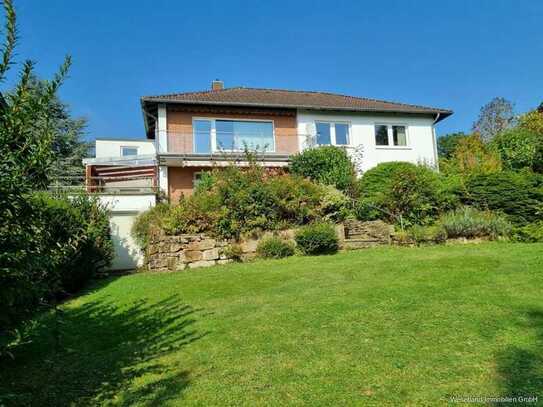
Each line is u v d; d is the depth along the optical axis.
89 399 3.82
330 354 4.43
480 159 18.95
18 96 3.04
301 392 3.63
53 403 3.77
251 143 20.08
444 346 4.40
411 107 22.55
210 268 11.35
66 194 11.79
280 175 15.34
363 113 21.64
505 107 33.62
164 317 6.54
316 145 20.50
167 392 3.83
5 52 2.99
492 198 14.74
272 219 13.05
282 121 20.77
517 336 4.52
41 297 3.52
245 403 3.50
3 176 2.96
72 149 32.50
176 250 12.04
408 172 15.04
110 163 19.08
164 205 14.91
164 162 18.38
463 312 5.44
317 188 14.45
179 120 19.34
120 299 8.16
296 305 6.50
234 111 20.05
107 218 13.12
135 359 4.80
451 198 15.01
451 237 12.83
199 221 12.45
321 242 12.19
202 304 7.15
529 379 3.55
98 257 11.55
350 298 6.61
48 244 3.77
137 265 15.00
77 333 6.01
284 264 10.70
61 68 3.26
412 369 3.92
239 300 7.22
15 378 4.38
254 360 4.43
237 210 12.71
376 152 21.48
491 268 8.05
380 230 13.59
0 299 2.95
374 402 3.37
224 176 13.91
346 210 14.41
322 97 23.70
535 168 18.55
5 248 2.99
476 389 3.46
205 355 4.71
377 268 8.98
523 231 12.48
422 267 8.62
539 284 6.64
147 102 18.84
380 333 4.93
